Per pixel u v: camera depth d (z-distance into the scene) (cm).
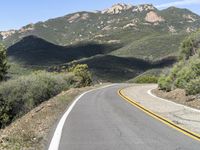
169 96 3002
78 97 3133
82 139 1139
